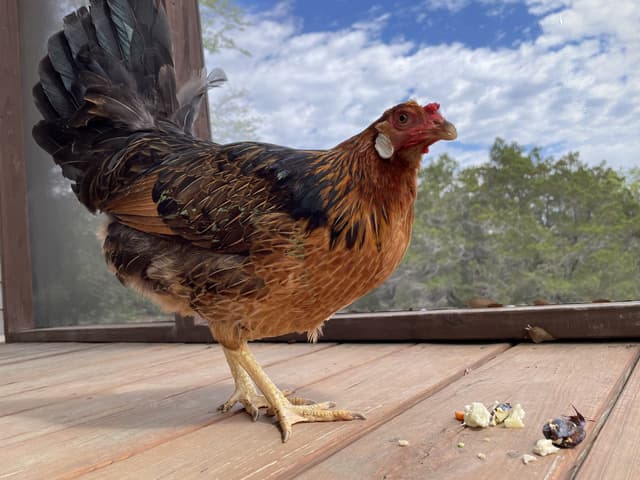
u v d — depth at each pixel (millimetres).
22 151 1312
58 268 1325
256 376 513
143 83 686
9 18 1312
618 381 553
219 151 552
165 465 419
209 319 525
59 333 1194
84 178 637
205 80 737
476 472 366
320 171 489
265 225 477
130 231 568
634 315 714
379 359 745
